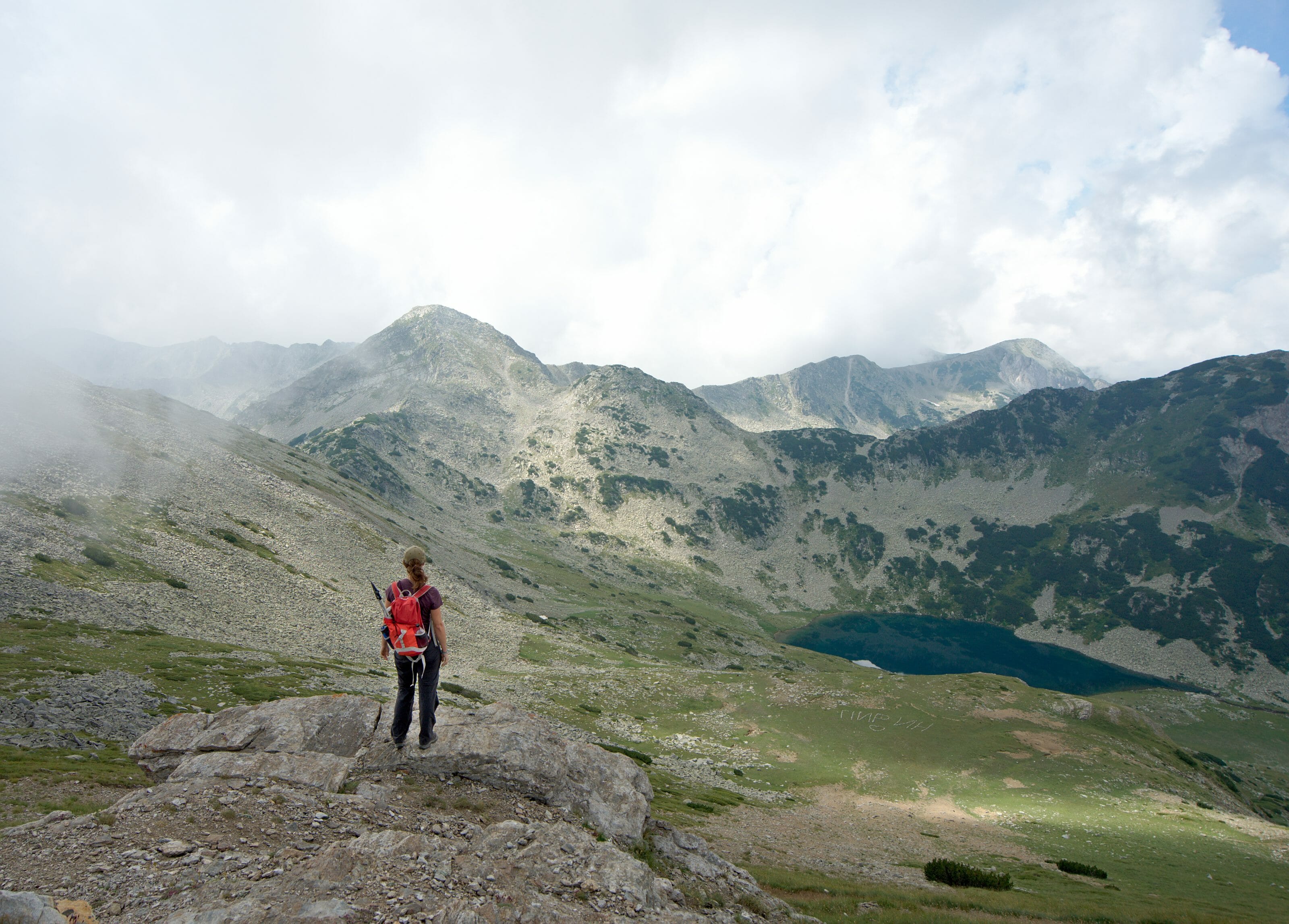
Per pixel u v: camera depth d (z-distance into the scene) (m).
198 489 106.75
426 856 9.15
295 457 190.62
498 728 14.73
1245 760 139.88
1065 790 64.75
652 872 11.09
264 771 11.92
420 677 12.30
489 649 106.69
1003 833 52.12
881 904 24.16
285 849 8.88
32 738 27.83
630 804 15.09
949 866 33.38
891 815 56.88
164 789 10.09
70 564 65.31
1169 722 160.50
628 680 97.12
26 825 8.84
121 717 35.38
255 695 44.91
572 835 11.24
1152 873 41.59
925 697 87.50
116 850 8.20
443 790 12.61
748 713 86.31
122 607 61.91
